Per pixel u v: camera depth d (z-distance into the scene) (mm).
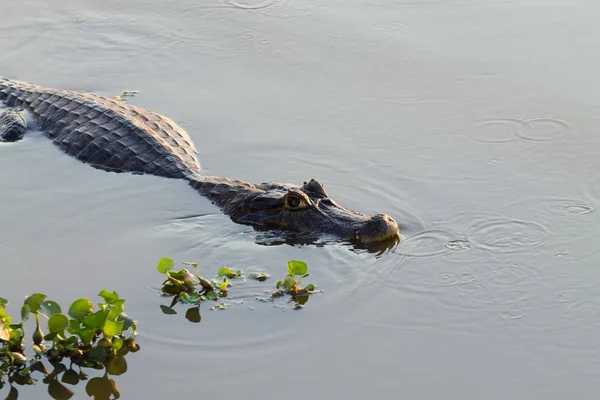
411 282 9938
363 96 15195
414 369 8406
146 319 9359
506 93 14930
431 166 12758
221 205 12117
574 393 8039
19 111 15648
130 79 16922
